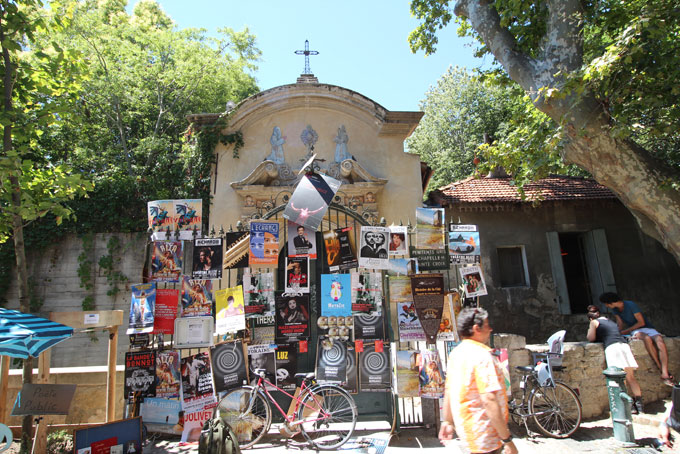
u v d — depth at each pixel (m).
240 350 5.94
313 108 9.79
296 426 5.59
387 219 9.33
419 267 6.11
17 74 5.73
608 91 6.25
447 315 6.00
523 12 7.40
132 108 15.36
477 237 6.20
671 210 5.79
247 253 6.25
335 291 6.10
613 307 7.18
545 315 11.09
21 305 5.21
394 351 5.94
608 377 5.65
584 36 6.84
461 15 8.57
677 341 6.87
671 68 6.41
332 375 5.84
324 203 6.51
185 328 5.94
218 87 16.80
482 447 2.97
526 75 6.98
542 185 12.13
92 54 14.16
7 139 5.38
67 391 4.88
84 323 5.49
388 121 9.68
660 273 11.55
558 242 11.49
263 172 9.05
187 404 5.73
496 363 3.25
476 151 8.80
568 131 6.30
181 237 6.19
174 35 15.59
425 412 6.11
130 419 5.11
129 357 5.79
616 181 6.19
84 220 11.21
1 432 4.47
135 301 5.91
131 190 11.72
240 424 5.64
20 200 5.48
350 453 5.28
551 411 5.77
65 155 14.20
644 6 5.81
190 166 10.13
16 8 5.56
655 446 5.29
